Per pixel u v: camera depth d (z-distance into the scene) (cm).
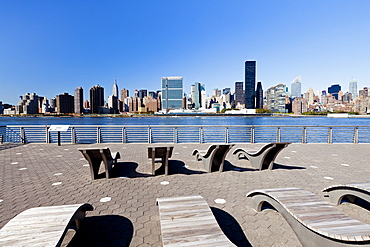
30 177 536
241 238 277
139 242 271
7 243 186
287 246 261
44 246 183
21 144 1109
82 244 268
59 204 379
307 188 462
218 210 357
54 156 793
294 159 753
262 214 342
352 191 344
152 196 417
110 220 325
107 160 527
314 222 233
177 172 586
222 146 565
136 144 1118
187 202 279
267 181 510
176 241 196
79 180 514
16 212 348
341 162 708
